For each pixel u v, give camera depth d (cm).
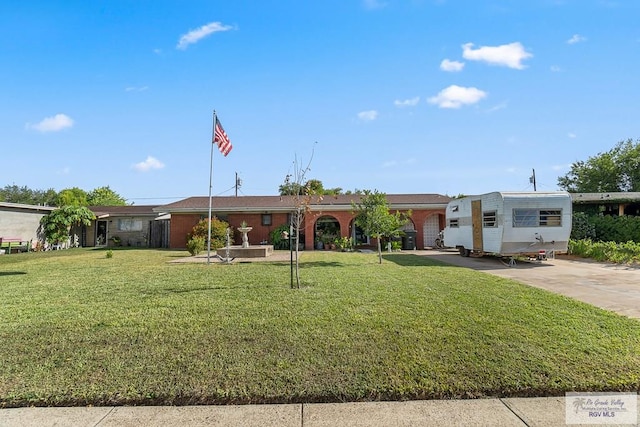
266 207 2247
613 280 946
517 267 1234
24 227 2241
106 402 312
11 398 314
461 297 685
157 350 414
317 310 585
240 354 402
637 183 3203
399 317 541
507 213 1277
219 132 1379
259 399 316
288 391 322
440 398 320
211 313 571
